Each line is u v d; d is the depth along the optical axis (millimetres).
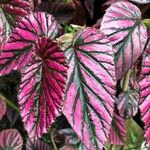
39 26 415
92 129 390
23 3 442
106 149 563
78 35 414
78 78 400
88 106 394
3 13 446
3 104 544
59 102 379
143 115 403
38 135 385
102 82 397
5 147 555
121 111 531
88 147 387
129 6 446
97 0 565
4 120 650
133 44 434
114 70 397
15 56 410
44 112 387
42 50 388
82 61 403
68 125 585
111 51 400
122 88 535
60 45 412
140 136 572
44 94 390
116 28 432
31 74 398
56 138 591
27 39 411
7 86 614
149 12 544
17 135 562
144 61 414
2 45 439
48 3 529
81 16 556
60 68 380
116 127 528
